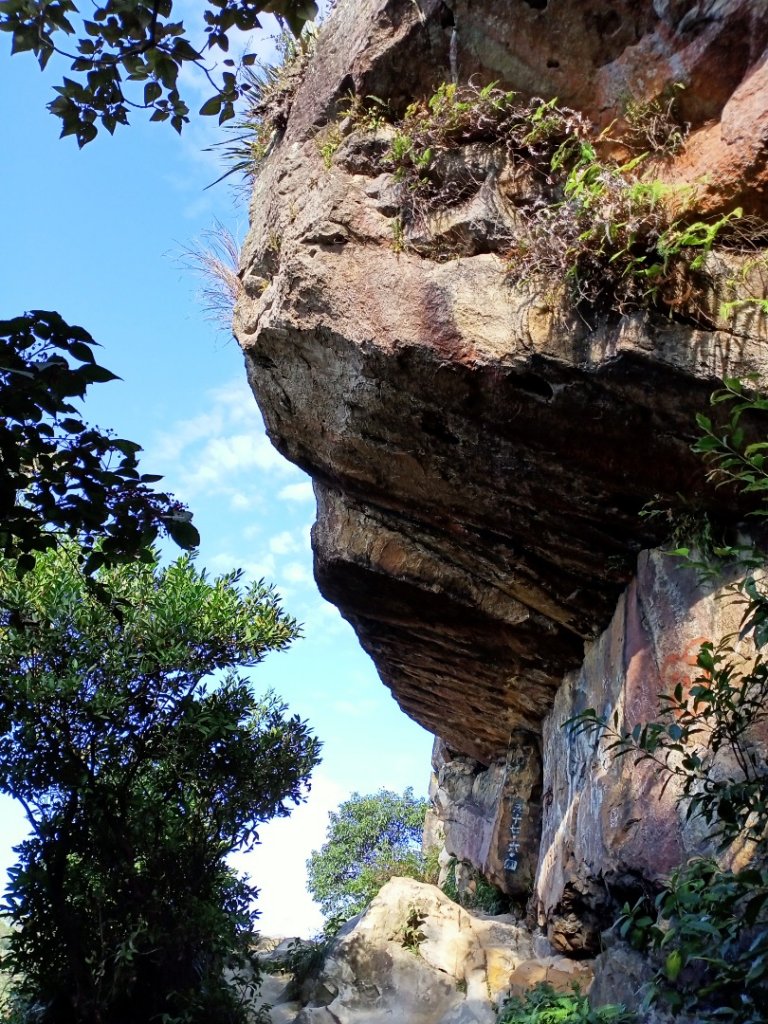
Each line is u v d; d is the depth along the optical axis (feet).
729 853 13.61
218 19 13.08
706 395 14.61
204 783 27.55
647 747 13.71
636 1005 15.40
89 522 11.34
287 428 20.61
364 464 19.47
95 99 13.80
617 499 17.15
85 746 26.27
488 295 15.70
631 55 15.30
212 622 27.35
